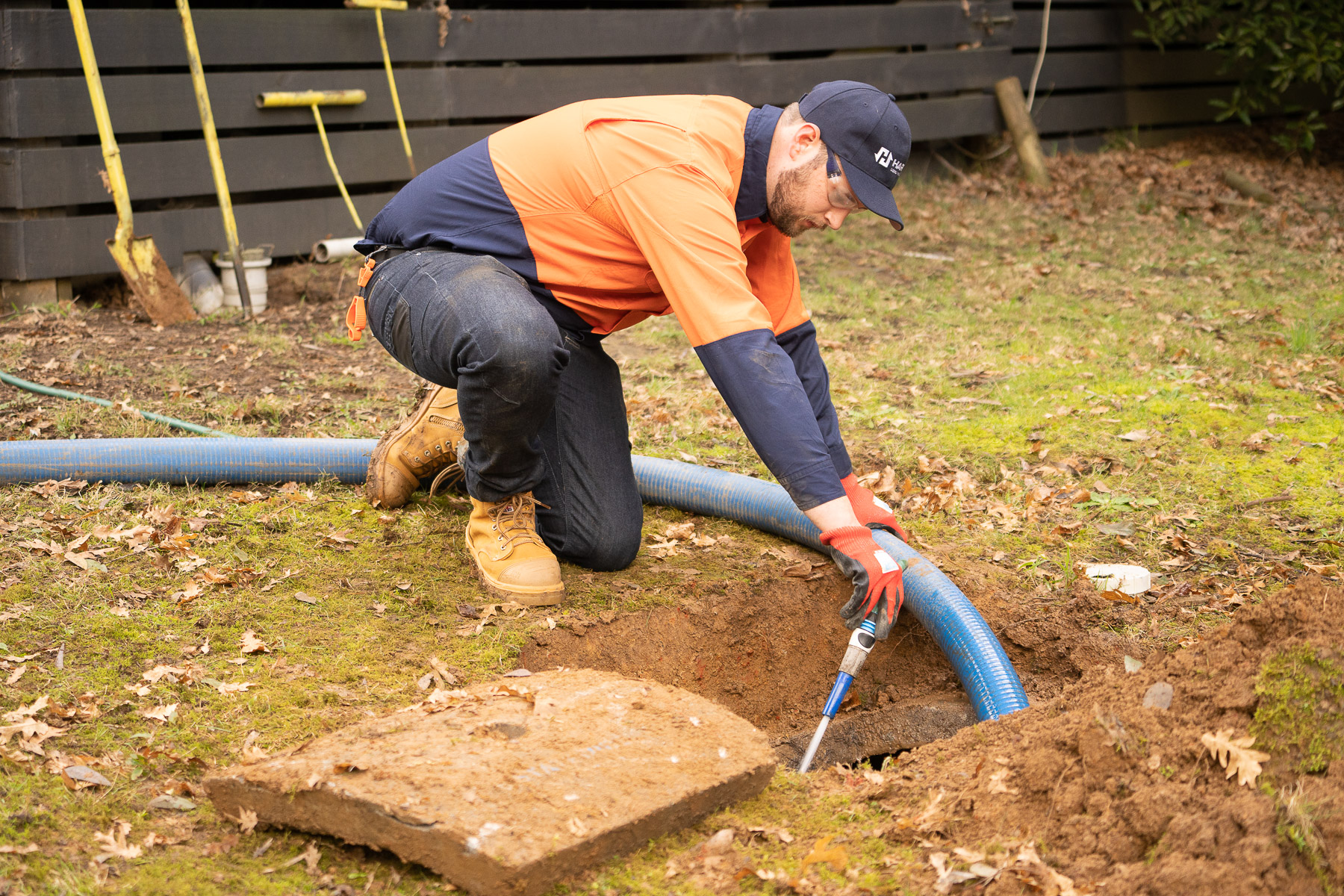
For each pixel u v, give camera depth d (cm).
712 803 194
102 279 593
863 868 179
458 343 254
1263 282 670
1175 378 482
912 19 896
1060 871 171
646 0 816
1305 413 434
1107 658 267
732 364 228
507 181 262
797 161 242
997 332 564
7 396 416
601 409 296
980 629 262
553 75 723
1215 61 1102
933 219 834
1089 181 941
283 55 615
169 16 575
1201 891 158
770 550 320
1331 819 164
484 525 289
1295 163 1014
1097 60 1030
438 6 666
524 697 212
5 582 274
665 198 235
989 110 959
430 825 171
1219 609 285
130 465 342
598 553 298
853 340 546
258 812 187
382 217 283
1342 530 330
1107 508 349
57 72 559
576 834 174
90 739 212
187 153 593
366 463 353
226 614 266
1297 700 179
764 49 816
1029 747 198
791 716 301
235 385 452
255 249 588
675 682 282
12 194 537
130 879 176
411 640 260
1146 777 181
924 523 341
